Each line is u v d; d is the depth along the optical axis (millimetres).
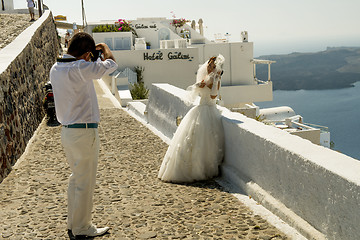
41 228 4406
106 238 4152
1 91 6902
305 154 4180
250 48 35531
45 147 8391
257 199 5027
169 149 6227
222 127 6215
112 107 14492
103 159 7453
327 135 19797
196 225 4441
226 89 34875
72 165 4059
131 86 20688
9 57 8508
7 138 6883
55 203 5199
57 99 3879
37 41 12656
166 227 4414
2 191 5699
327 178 3723
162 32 34625
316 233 3877
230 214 4715
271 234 4125
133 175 6477
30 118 9469
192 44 35906
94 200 5305
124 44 29062
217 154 6156
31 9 20703
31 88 10180
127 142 8781
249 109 17328
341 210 3539
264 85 35156
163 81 27172
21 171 6688
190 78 27438
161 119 9617
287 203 4492
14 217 4727
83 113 3883
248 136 5379
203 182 6020
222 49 35281
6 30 17094
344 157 4039
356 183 3332
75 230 4129
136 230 4348
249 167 5422
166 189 5770
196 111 6168
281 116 35062
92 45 3955
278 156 4625
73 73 3773
